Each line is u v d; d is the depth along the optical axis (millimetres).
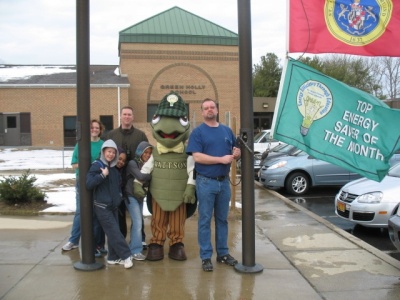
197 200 5754
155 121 5527
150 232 7285
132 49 31828
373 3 5406
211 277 5062
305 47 5375
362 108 5293
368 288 4785
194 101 32656
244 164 5184
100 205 5246
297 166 12406
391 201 7453
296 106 5336
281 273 5238
